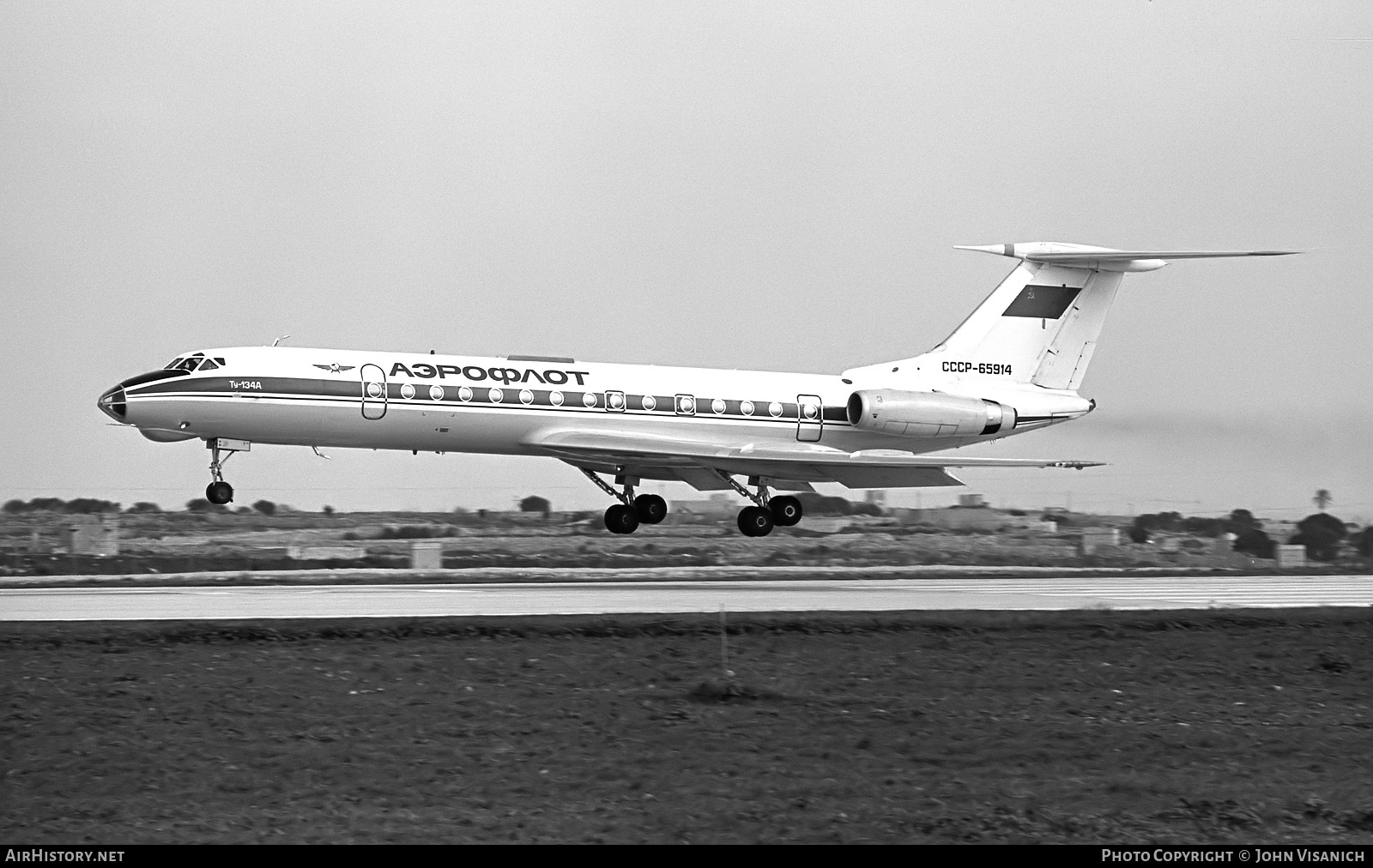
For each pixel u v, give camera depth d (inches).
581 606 4151.1
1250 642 3622.0
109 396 4859.7
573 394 5339.6
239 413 4894.2
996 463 5354.3
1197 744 2615.7
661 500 5940.0
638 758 2406.5
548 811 2132.1
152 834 2010.3
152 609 3993.6
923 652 3351.4
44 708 2608.3
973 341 6053.2
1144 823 2148.1
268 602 4266.7
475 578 5595.5
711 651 3265.3
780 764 2397.9
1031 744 2576.3
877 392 5782.5
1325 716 2883.9
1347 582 6176.2
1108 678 3139.8
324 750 2401.6
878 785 2294.5
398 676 2928.2
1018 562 7529.5
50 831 2022.6
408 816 2100.1
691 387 5590.6
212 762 2332.7
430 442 5206.7
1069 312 6141.7
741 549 7529.5
